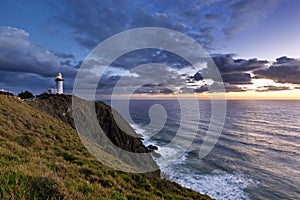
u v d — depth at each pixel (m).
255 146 55.50
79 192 5.27
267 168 38.31
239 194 25.91
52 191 4.39
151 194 9.18
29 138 11.65
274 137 68.12
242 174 33.62
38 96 40.88
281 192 28.56
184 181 26.45
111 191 6.74
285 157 47.03
